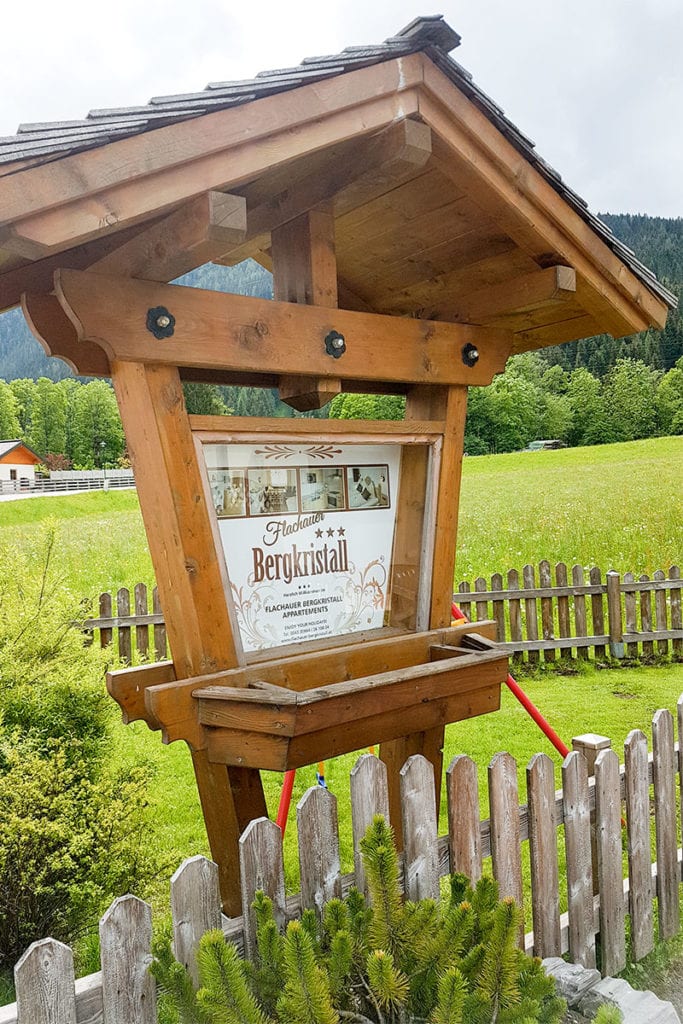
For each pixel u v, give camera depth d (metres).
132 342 2.22
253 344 2.48
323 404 2.85
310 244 2.68
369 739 2.49
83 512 29.05
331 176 2.60
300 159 2.38
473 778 2.59
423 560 3.08
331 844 2.25
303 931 1.80
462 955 2.03
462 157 2.56
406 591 3.10
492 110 2.58
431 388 3.20
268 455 2.71
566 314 3.31
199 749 2.39
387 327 2.86
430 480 3.10
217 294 2.40
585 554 14.38
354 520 2.98
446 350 3.06
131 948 1.85
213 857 2.64
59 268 2.17
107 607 8.05
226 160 2.10
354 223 3.06
